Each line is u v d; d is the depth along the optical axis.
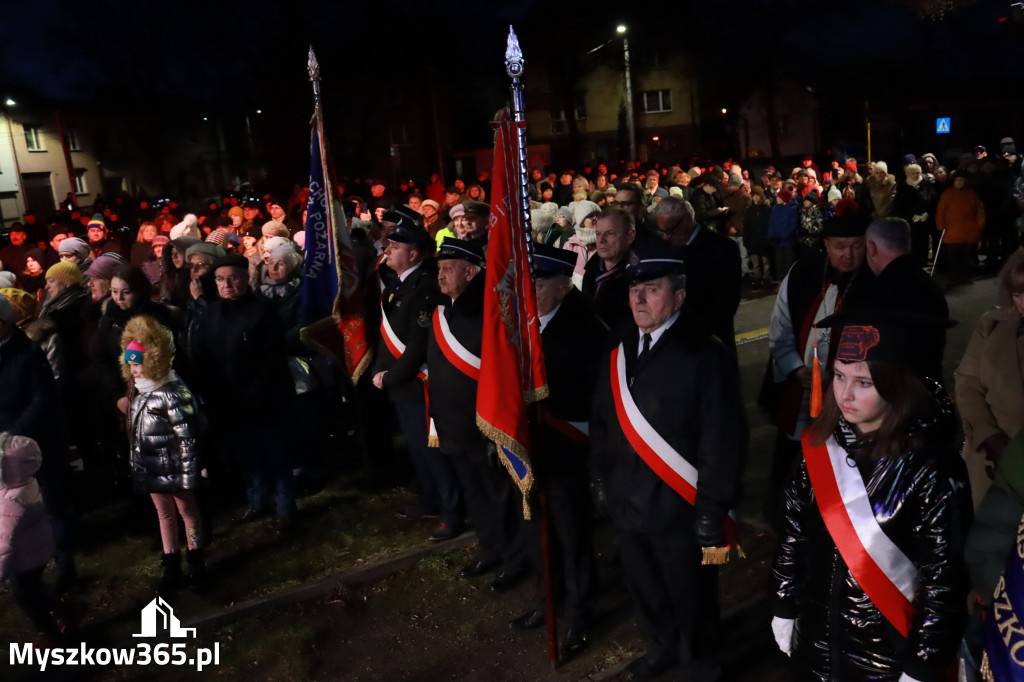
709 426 3.15
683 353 3.20
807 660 2.52
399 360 5.07
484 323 3.54
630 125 37.28
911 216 13.44
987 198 12.89
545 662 3.92
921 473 2.26
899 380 2.24
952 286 12.09
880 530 2.30
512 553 4.59
